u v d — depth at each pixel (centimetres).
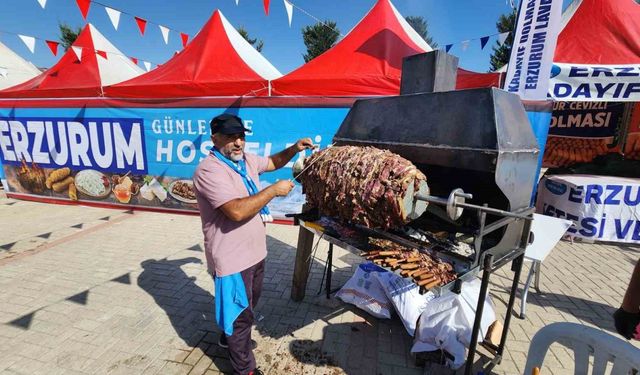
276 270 434
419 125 241
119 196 706
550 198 596
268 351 283
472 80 606
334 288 385
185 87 606
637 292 156
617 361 145
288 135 596
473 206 181
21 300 355
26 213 681
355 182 213
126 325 314
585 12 612
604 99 525
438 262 203
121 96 640
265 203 214
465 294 286
